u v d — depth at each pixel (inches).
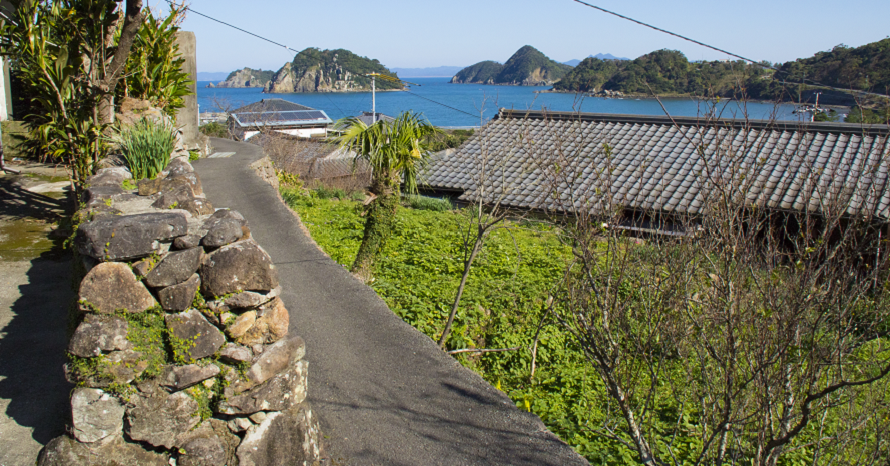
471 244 392.8
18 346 164.1
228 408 119.1
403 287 300.0
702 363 140.6
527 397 219.5
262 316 123.2
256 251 119.2
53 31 288.0
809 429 196.2
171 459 116.8
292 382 128.1
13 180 357.1
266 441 124.9
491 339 265.1
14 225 269.6
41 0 279.6
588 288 166.2
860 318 143.9
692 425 196.1
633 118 618.5
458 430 156.8
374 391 174.1
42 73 274.8
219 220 127.3
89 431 108.0
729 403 123.1
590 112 638.5
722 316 137.9
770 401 132.4
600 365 148.3
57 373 151.9
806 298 134.7
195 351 115.0
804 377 132.2
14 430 128.1
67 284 207.9
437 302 283.1
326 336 206.8
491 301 290.0
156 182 170.7
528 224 461.4
